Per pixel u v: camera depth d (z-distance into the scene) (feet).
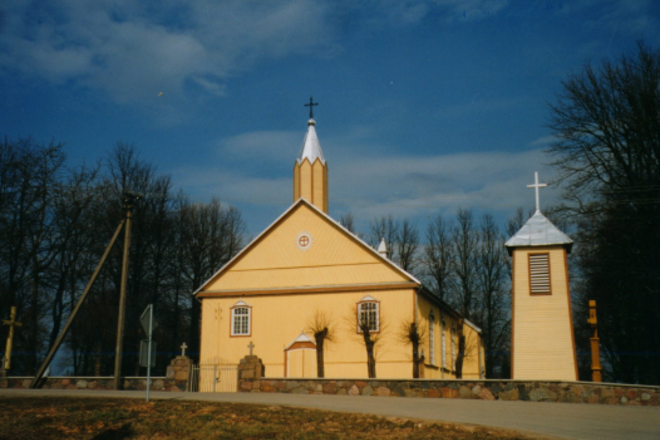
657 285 127.44
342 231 135.44
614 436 56.70
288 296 134.72
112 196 170.50
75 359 165.48
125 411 66.54
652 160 127.34
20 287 151.94
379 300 129.59
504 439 55.57
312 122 161.38
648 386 79.56
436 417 66.54
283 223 139.54
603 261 135.54
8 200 147.84
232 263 139.85
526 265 115.55
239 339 134.82
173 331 186.19
